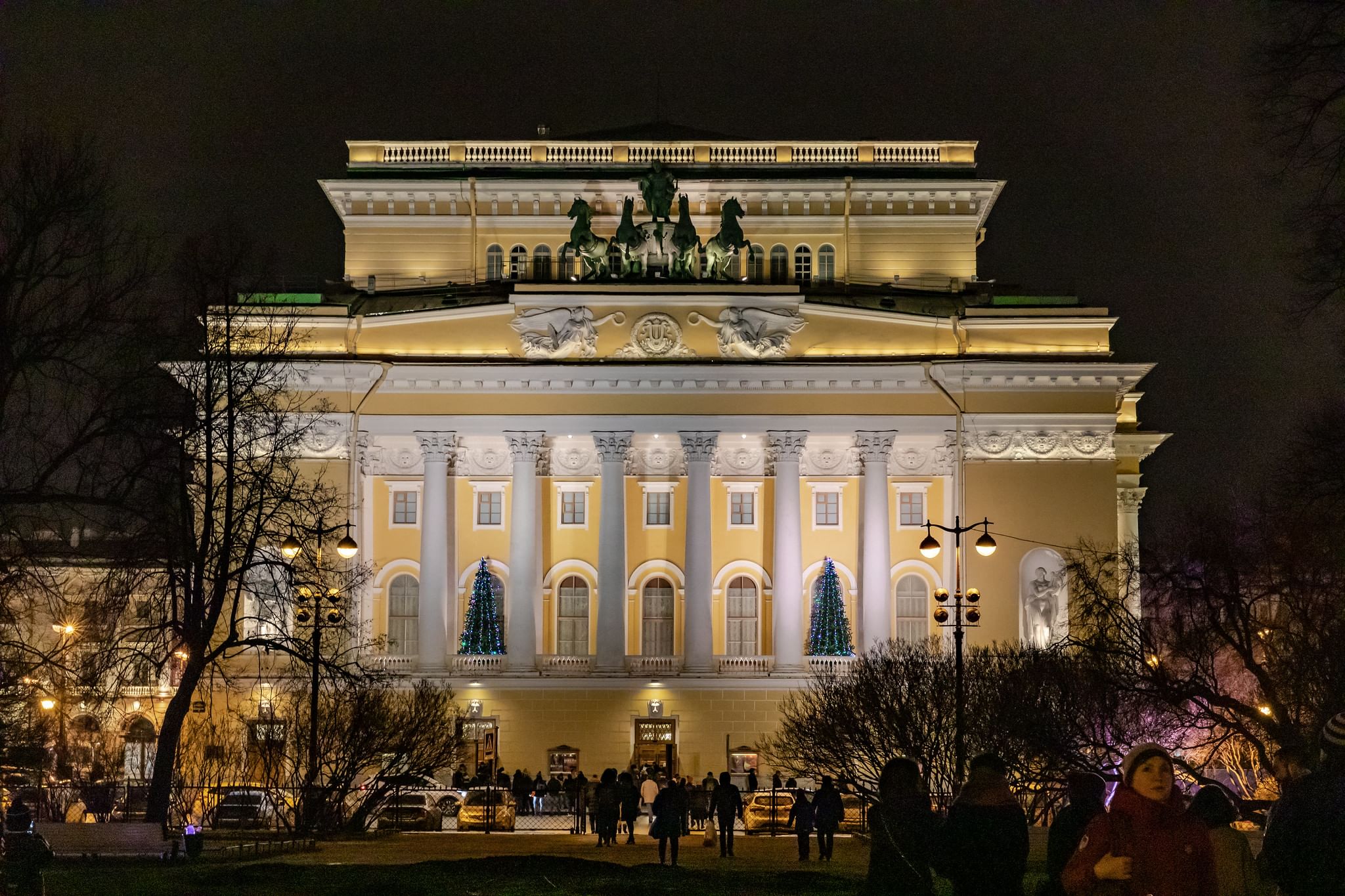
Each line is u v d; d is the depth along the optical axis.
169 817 58.50
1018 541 84.31
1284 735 48.62
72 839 42.41
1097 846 16.97
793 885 34.94
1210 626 56.66
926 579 86.88
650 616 88.56
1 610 49.22
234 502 62.41
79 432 47.50
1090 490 84.38
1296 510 51.50
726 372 85.06
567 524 88.88
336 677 66.38
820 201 93.38
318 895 32.94
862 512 85.38
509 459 87.81
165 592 54.78
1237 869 17.95
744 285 85.69
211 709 74.81
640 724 84.00
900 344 85.75
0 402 45.59
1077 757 53.34
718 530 88.69
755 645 88.19
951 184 92.81
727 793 50.00
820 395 85.56
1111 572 65.75
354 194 93.50
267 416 67.50
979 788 18.72
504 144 94.31
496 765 81.25
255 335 67.38
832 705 65.50
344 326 85.88
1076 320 85.50
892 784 20.27
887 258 93.25
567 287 85.56
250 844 51.31
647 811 72.50
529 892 33.16
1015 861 18.28
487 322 86.12
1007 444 84.69
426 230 93.50
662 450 88.94
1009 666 63.66
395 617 87.56
